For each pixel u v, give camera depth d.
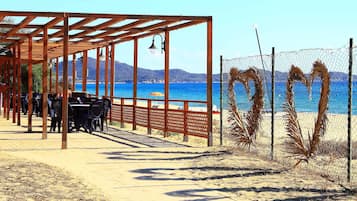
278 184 8.17
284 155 11.24
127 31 16.48
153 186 7.94
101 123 17.52
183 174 8.99
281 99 17.11
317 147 9.52
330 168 9.71
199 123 13.86
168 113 15.67
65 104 12.37
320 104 9.41
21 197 6.72
